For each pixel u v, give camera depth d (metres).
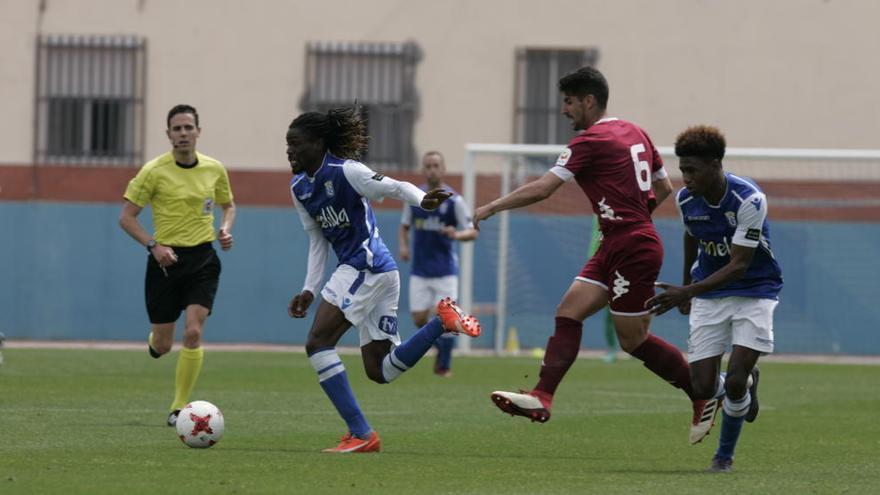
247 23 73.56
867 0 72.44
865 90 72.44
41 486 19.55
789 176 69.19
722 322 23.16
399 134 73.56
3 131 73.62
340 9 73.62
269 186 71.69
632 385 45.16
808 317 68.00
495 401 23.61
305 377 45.88
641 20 72.81
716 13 72.75
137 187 31.22
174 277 31.50
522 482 20.91
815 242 68.44
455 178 73.25
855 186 68.38
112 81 73.81
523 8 73.25
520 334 68.88
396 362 24.81
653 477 21.89
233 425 29.84
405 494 19.31
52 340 71.56
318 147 24.58
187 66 73.62
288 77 73.56
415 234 48.84
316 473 21.42
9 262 71.81
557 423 31.77
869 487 21.00
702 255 23.77
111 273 71.56
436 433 29.08
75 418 30.58
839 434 30.11
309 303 25.47
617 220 24.05
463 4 73.31
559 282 68.88
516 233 69.12
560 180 23.97
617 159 24.02
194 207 31.53
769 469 23.48
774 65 72.69
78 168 72.00
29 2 73.75
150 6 73.69
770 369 56.75
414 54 73.31
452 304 24.52
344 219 24.66
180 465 22.17
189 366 30.23
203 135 73.44
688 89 72.75
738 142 72.75
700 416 24.28
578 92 24.86
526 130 73.38
